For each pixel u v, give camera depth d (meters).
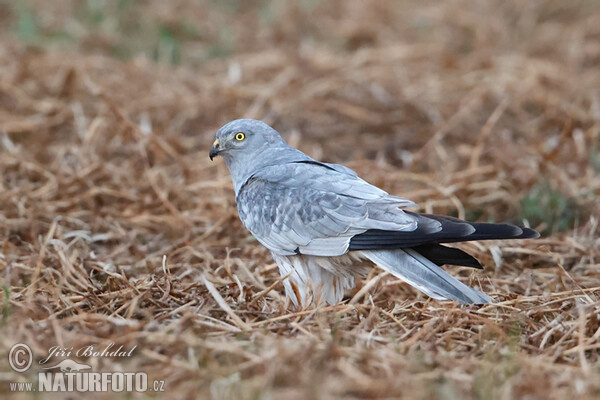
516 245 11.52
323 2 23.30
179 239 12.10
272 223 9.53
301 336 8.40
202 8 22.78
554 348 8.31
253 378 7.42
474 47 21.02
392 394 7.17
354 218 9.02
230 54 20.69
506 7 23.17
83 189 13.32
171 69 19.42
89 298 9.36
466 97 17.70
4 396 7.20
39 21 21.41
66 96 17.14
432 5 23.33
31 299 9.09
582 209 12.77
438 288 8.49
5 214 12.32
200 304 9.16
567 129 15.02
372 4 22.75
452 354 8.06
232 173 10.64
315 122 17.11
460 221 8.55
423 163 15.23
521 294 10.23
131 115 16.62
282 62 19.38
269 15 22.50
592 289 9.61
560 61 20.11
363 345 8.18
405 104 17.34
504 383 7.39
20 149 14.51
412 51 20.19
